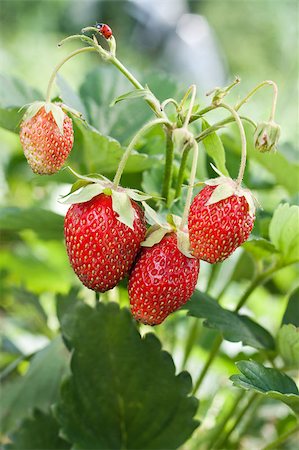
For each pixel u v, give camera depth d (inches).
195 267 14.7
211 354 19.1
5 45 71.2
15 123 17.9
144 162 17.6
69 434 17.0
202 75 71.1
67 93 18.5
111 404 17.3
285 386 15.3
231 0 87.6
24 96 19.3
